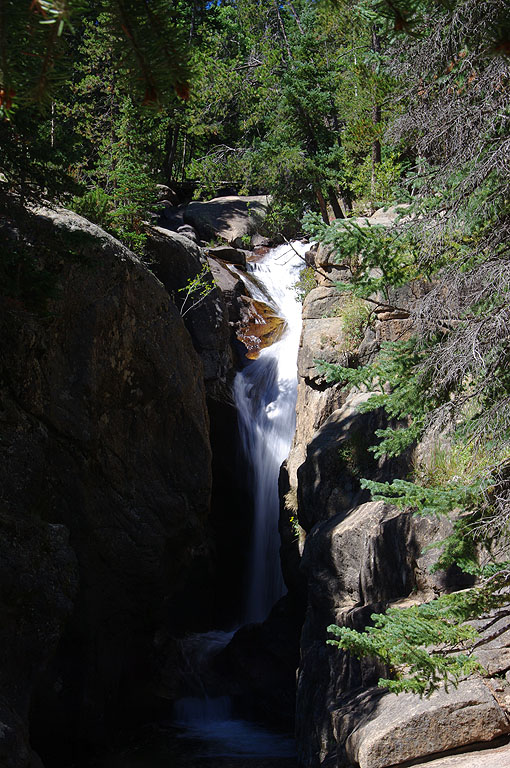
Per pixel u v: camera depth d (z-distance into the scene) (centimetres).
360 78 1767
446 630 625
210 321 1909
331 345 1459
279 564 1784
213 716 1468
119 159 1934
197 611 1800
